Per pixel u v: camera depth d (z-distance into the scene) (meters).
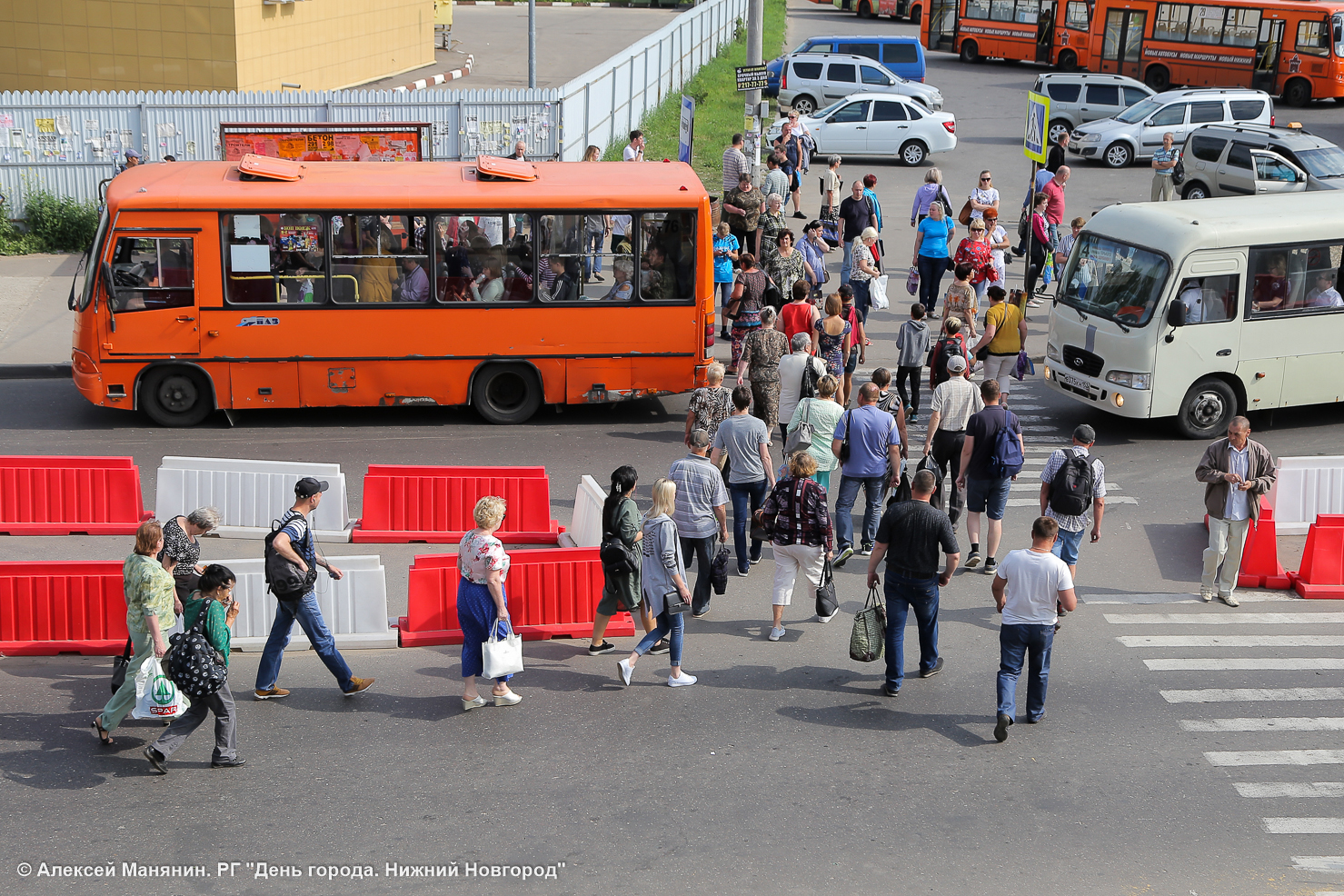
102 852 10.48
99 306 21.86
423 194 22.17
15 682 13.78
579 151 39.41
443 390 23.11
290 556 12.85
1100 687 14.03
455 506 18.16
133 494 18.22
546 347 23.06
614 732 12.80
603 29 74.31
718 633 15.38
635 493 19.89
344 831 10.87
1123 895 10.14
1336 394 22.73
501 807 11.29
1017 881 10.30
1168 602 16.44
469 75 53.25
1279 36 56.03
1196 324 21.64
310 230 22.08
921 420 23.20
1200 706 13.59
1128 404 21.94
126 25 37.62
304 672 14.24
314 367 22.59
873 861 10.53
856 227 30.12
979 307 29.66
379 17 48.22
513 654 13.12
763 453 16.77
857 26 79.56
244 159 22.89
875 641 13.51
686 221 22.89
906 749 12.54
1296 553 18.12
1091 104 51.22
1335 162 38.28
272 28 39.69
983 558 17.56
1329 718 13.34
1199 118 47.38
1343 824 11.30
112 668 14.24
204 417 23.12
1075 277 23.30
